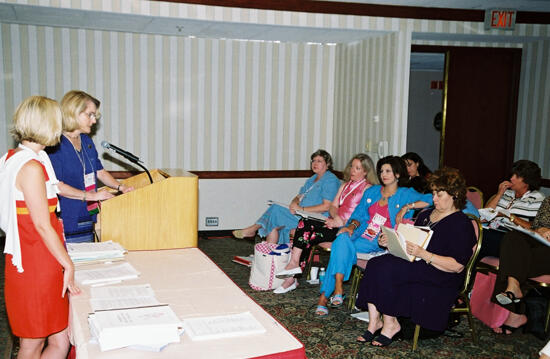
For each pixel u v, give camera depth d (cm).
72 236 283
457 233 307
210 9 487
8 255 204
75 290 201
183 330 167
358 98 599
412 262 317
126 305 185
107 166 591
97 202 304
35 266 201
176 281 222
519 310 348
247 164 647
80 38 564
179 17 480
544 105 586
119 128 591
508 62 620
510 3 500
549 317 341
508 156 633
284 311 384
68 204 278
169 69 602
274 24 502
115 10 460
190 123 618
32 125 195
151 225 282
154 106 602
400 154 525
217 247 584
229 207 644
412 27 521
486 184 635
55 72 560
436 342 334
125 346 156
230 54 621
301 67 649
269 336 168
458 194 310
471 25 534
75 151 291
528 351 322
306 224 438
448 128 616
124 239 278
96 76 576
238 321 178
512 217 357
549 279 340
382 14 512
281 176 659
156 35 591
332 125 671
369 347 323
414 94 1023
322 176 491
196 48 608
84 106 284
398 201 388
